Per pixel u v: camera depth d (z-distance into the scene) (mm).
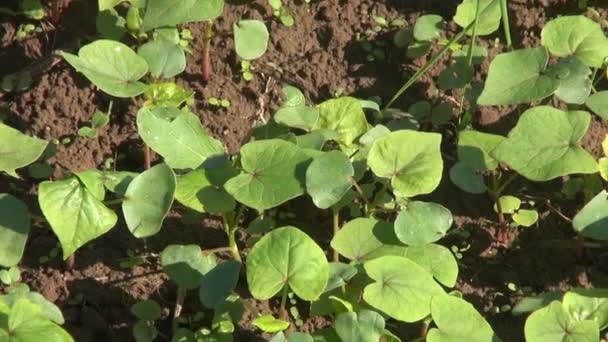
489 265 895
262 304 859
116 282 869
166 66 913
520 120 851
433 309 784
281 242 793
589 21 919
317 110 900
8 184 910
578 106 953
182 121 854
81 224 792
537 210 917
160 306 861
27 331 755
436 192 923
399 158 835
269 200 812
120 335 854
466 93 946
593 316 811
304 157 831
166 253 826
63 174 915
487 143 880
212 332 814
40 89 944
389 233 837
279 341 774
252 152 834
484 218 912
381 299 785
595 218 845
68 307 860
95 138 931
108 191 907
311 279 785
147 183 813
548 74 878
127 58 886
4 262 803
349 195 868
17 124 937
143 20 907
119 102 946
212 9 893
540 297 836
